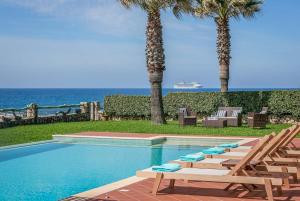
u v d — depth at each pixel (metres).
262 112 26.19
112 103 31.23
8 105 94.19
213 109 28.83
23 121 25.62
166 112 30.08
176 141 18.98
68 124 26.31
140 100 30.47
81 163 13.80
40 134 20.75
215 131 21.69
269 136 8.01
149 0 23.55
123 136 19.20
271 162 10.07
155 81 25.34
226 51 28.81
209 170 8.53
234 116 25.31
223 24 28.78
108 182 10.86
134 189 8.86
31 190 9.88
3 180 11.05
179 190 8.83
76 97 143.38
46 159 14.59
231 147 12.37
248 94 27.94
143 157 15.19
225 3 28.17
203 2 28.23
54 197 9.16
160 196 8.29
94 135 19.62
